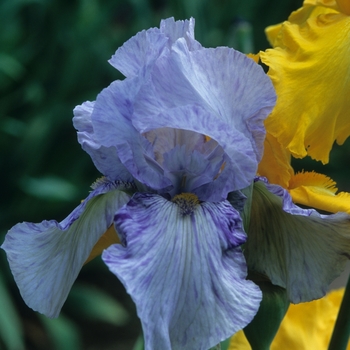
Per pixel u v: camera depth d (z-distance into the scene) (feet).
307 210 1.69
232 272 1.59
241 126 1.66
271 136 1.81
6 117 5.96
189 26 1.69
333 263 1.73
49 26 6.30
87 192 6.14
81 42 6.30
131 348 5.79
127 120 1.65
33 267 1.69
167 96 1.63
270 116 1.75
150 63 1.65
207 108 1.63
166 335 1.54
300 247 1.75
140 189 1.68
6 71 5.77
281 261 1.78
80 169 6.16
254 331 1.86
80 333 5.92
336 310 2.23
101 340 5.89
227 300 1.57
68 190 5.76
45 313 1.68
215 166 1.66
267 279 1.82
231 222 1.64
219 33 6.00
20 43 6.52
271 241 1.78
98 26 6.36
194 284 1.57
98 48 6.40
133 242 1.57
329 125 1.79
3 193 5.99
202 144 1.68
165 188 1.67
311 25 1.86
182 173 1.67
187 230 1.61
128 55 1.70
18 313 6.02
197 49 1.69
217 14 6.14
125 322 6.10
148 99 1.63
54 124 5.99
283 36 1.85
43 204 6.03
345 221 1.68
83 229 1.68
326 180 1.83
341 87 1.79
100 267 6.29
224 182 1.65
